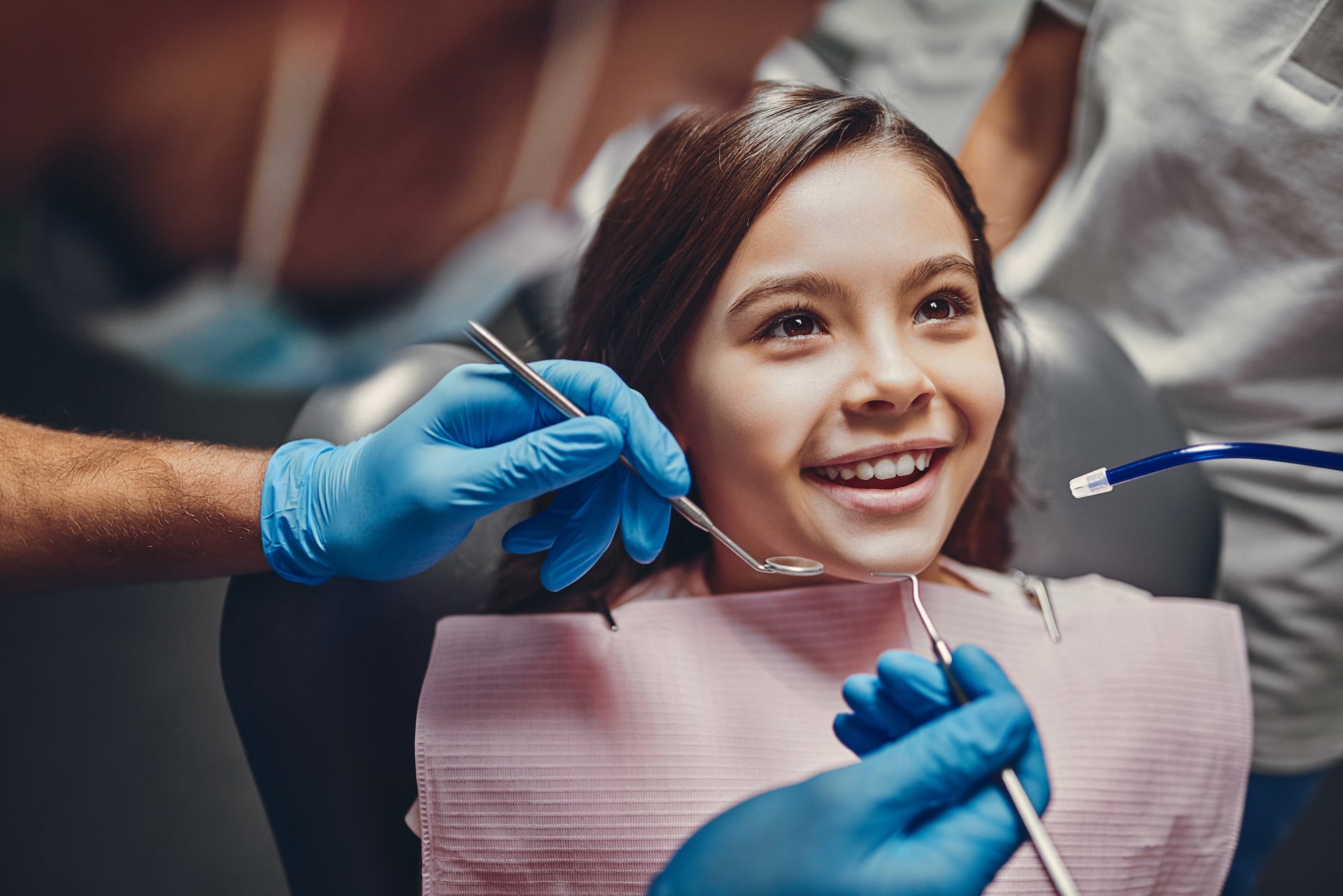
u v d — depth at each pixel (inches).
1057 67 48.4
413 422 32.2
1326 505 47.4
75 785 64.6
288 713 35.3
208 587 72.6
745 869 26.2
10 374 77.3
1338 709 50.6
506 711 33.8
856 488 33.5
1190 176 45.3
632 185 36.2
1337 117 41.2
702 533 39.4
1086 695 36.2
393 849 35.3
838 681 35.4
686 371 33.9
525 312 43.9
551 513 34.6
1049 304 46.0
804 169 32.2
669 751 33.5
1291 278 44.7
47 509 34.4
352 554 33.1
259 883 61.4
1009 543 42.5
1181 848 35.6
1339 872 62.7
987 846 25.5
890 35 90.4
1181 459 29.3
